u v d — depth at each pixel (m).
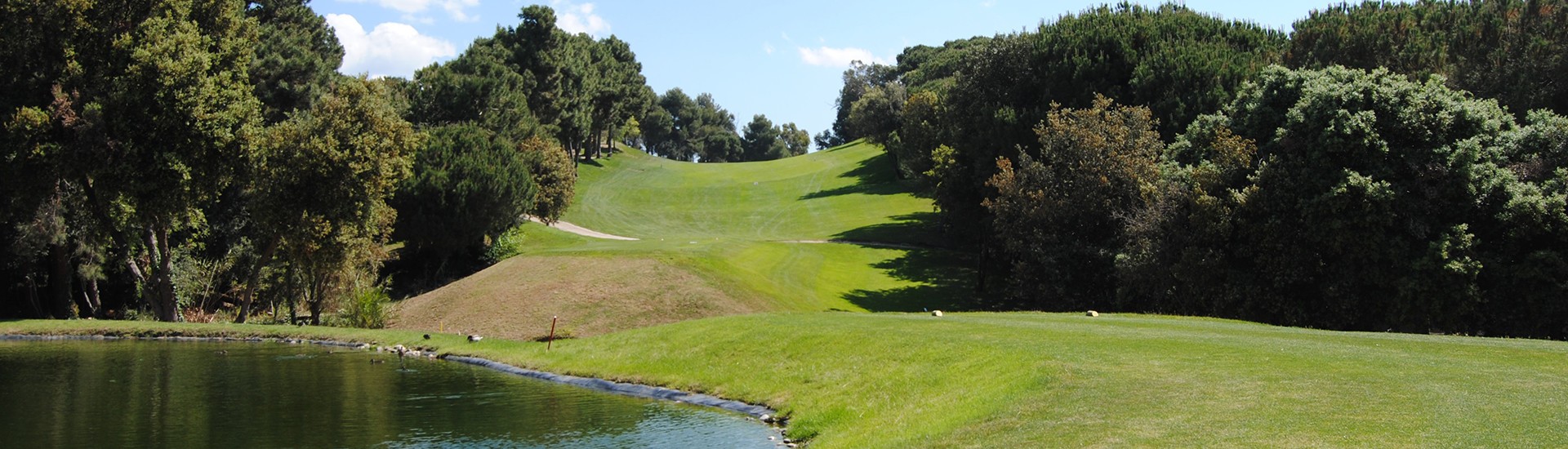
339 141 37.72
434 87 70.00
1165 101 46.72
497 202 54.81
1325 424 9.88
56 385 20.86
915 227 76.06
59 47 35.53
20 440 14.99
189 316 42.62
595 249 50.41
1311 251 34.22
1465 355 14.32
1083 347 16.17
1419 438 9.07
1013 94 54.03
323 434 15.56
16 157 33.75
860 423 14.52
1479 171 32.31
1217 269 35.50
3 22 34.38
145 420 16.75
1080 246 42.56
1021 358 15.20
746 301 42.03
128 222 39.09
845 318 23.80
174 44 35.47
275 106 54.78
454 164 53.81
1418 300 31.62
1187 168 38.34
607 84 110.31
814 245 64.38
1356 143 32.84
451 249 55.03
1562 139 33.03
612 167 118.44
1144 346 16.16
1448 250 31.27
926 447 11.15
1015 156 50.88
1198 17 54.84
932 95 81.94
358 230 39.28
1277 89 37.88
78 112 34.78
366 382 21.61
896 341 18.77
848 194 96.69
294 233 37.41
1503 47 42.25
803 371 18.64
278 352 27.95
